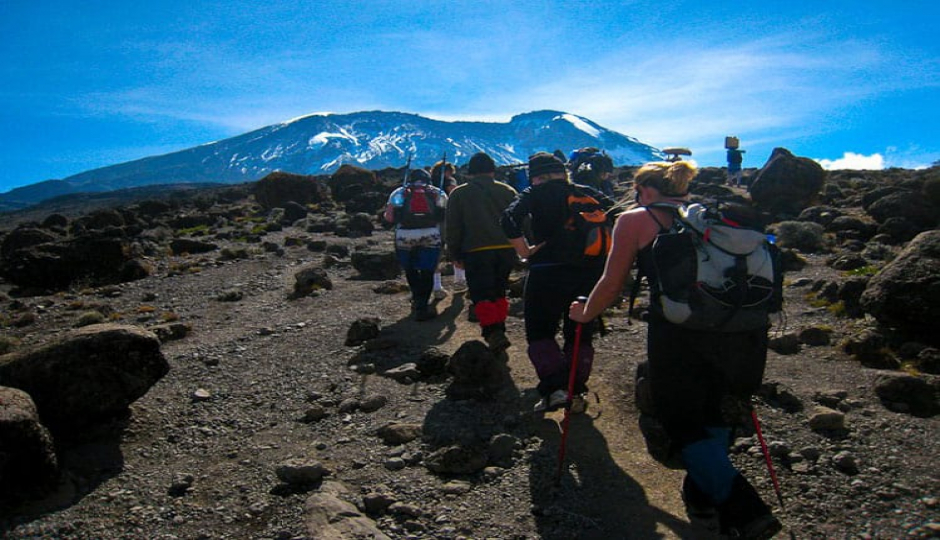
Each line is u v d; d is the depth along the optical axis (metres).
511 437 4.34
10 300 9.92
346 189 24.31
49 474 3.85
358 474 4.07
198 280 11.00
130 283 10.91
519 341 6.67
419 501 3.76
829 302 7.18
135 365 4.71
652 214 3.23
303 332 7.18
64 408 4.39
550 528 3.47
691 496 3.43
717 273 3.01
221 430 4.75
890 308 5.83
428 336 6.91
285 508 3.71
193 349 6.65
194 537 3.47
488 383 5.29
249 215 21.48
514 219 4.63
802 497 3.65
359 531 3.41
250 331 7.34
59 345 4.50
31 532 3.50
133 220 19.05
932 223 11.33
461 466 4.03
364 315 7.89
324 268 11.66
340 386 5.50
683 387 3.15
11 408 3.76
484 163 6.05
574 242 4.58
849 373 5.29
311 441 4.55
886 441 4.17
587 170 5.40
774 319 3.27
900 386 4.73
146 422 4.79
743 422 4.45
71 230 18.03
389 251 11.02
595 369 5.72
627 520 3.53
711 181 24.61
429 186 7.73
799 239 10.77
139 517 3.65
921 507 3.48
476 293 5.82
